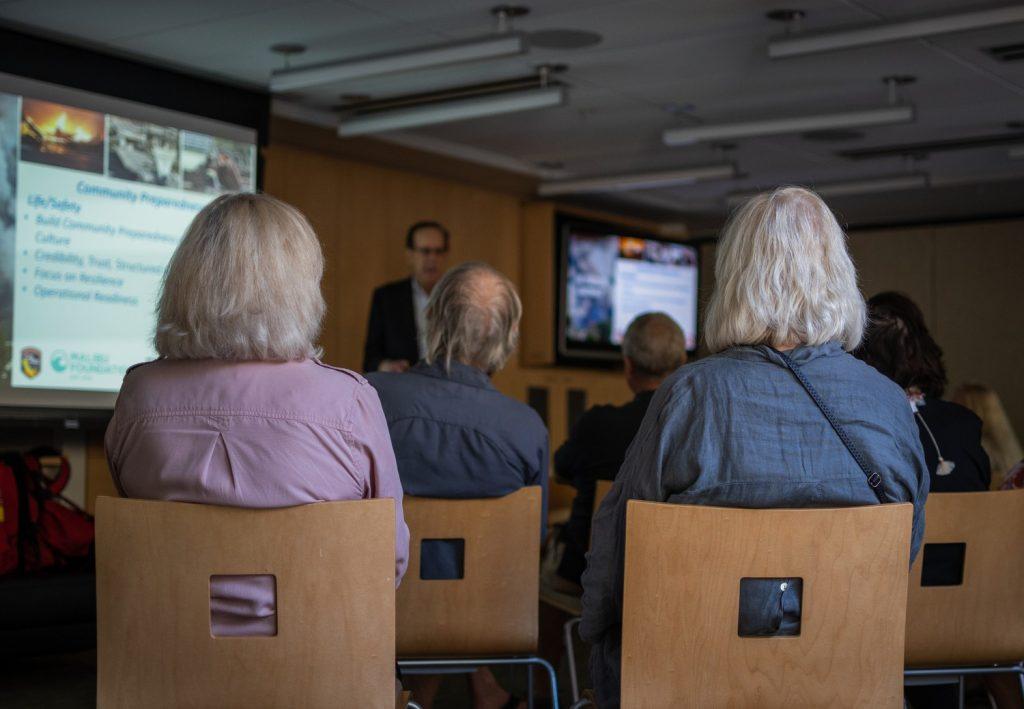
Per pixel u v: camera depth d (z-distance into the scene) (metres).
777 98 6.39
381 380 2.42
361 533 1.49
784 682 1.52
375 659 1.50
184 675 1.49
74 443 5.15
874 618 1.53
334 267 7.28
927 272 11.38
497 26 4.94
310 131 6.88
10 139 4.69
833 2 4.63
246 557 1.48
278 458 1.52
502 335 2.49
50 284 4.82
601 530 1.66
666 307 10.17
